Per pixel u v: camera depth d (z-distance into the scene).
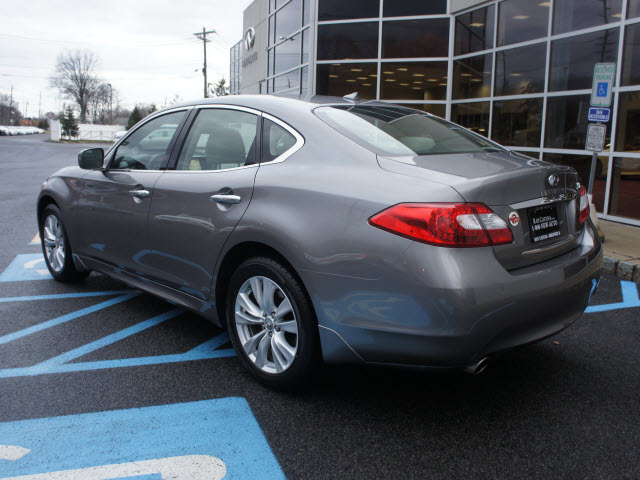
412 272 2.16
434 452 2.31
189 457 2.24
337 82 14.55
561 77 9.37
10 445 2.30
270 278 2.71
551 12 9.52
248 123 3.11
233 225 2.83
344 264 2.35
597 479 2.13
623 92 8.12
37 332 3.65
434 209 2.16
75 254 4.40
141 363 3.18
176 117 3.65
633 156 7.97
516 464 2.22
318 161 2.66
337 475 2.14
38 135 95.06
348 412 2.63
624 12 8.05
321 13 14.62
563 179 2.70
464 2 11.91
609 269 5.58
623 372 3.12
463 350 2.18
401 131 2.94
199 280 3.13
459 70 12.44
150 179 3.51
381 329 2.27
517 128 10.55
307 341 2.58
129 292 4.62
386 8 13.55
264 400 2.74
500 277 2.20
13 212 9.04
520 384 2.96
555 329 2.48
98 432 2.42
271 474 2.14
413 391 2.86
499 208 2.28
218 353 3.35
